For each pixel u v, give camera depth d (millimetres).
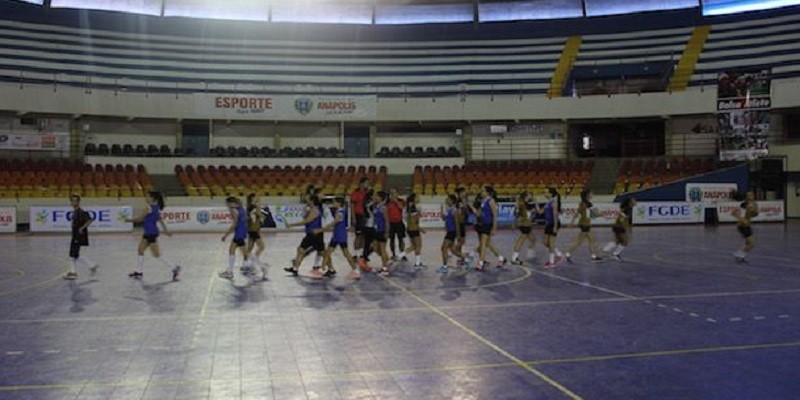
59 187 30562
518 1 43000
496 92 38969
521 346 7621
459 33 42969
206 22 40688
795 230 27141
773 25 37875
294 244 21734
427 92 39094
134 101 34594
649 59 39125
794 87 32625
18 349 7512
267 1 42375
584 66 39750
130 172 32844
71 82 34844
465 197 15094
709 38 39094
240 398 5816
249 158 35469
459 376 6445
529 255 17453
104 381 6297
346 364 6887
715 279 13117
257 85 38594
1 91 31750
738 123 32062
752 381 6266
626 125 39500
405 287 12211
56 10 37562
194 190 32406
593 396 5840
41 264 15906
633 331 8391
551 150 38375
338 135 38781
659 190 31969
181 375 6500
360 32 42656
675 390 6004
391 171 36719
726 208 31859
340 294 11398
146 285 12453
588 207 16734
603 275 13805
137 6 40312
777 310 9789
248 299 10883
